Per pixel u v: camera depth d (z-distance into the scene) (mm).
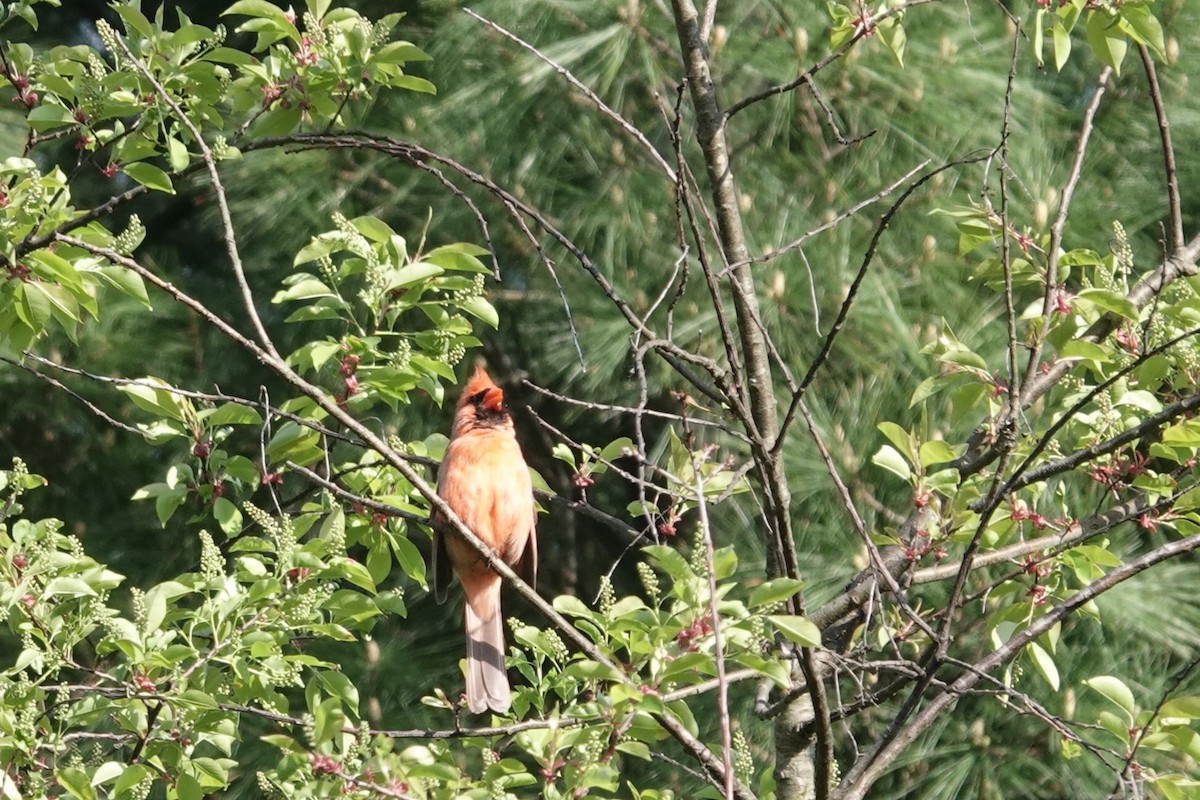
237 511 8094
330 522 7746
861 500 11016
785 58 11500
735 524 11633
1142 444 8555
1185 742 6973
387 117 12586
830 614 8758
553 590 13852
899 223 11547
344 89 8633
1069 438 9648
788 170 11758
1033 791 10852
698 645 6426
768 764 11273
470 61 12383
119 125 8484
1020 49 11852
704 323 11586
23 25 16188
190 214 15094
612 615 6824
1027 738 10891
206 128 12055
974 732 10898
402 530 8406
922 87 11375
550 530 13914
